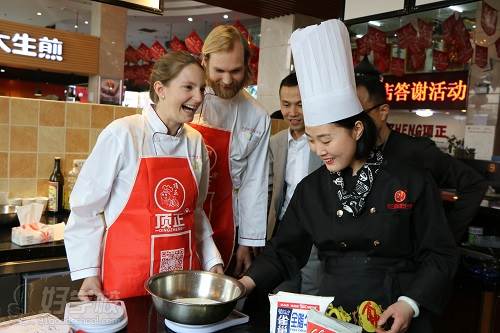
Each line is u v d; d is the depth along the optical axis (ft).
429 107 26.50
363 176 4.63
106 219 5.32
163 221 5.23
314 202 4.91
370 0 10.34
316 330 3.60
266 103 21.75
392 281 4.56
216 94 6.56
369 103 5.82
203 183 5.96
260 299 4.80
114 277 5.16
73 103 9.11
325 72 4.33
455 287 9.18
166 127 5.33
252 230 7.31
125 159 5.13
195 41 29.40
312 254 7.27
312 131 4.51
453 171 6.63
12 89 36.22
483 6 17.42
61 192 9.11
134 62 38.22
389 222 4.51
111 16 27.04
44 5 31.42
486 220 9.91
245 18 33.17
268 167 7.48
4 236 7.70
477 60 19.49
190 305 3.68
